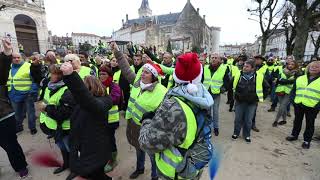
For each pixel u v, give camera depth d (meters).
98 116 2.58
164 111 1.63
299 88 4.69
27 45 33.31
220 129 5.71
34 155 4.15
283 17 19.47
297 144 4.82
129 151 4.38
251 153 4.33
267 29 18.69
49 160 3.94
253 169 3.74
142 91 2.94
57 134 3.27
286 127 5.95
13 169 3.74
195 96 1.66
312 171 3.72
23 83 4.98
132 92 3.31
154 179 3.26
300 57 12.10
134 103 3.07
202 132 1.73
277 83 6.04
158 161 1.84
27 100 5.09
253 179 3.46
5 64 2.99
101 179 2.96
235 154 4.27
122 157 4.13
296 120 4.90
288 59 5.95
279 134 5.41
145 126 1.82
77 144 2.64
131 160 4.02
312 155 4.30
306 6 11.81
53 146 4.55
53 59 4.49
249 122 4.80
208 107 1.69
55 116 3.12
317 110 4.43
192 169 1.73
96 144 2.62
